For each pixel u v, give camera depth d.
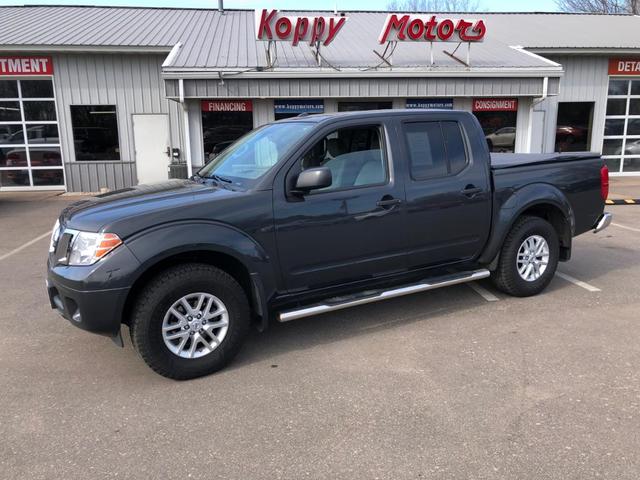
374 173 4.44
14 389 3.71
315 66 13.66
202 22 17.73
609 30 18.05
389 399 3.47
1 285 6.13
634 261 6.75
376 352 4.20
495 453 2.88
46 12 17.75
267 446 3.00
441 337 4.45
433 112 4.78
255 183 4.01
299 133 4.29
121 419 3.30
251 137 4.95
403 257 4.62
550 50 15.80
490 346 4.25
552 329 4.56
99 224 3.59
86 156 15.03
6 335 4.66
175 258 3.80
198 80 12.78
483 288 5.71
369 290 4.60
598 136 16.77
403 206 4.49
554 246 5.43
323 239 4.19
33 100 14.80
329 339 4.47
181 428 3.20
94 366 4.06
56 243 3.92
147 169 15.22
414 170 4.59
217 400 3.52
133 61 14.62
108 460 2.90
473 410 3.31
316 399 3.50
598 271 6.31
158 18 17.80
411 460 2.84
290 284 4.16
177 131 15.09
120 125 14.91
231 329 3.92
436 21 13.82
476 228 4.95
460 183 4.79
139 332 3.62
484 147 5.00
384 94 13.51
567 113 16.48
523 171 5.24
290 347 4.34
